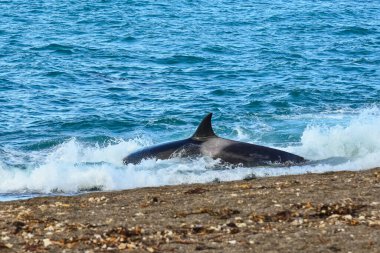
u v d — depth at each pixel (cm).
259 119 9100
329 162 7006
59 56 13750
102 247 4006
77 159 7238
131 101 10200
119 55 13950
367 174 6141
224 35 16750
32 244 4084
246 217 4575
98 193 5778
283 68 12769
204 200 5125
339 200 4922
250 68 12750
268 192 5331
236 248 3938
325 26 18375
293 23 18800
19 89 10850
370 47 15225
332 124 8694
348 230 4194
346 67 12912
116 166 6862
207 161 6862
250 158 6912
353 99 10256
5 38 15725
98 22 18525
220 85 11312
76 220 4650
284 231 4222
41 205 5247
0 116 9225
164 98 10388
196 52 14400
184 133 8619
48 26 17700
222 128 8600
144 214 4747
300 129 8506
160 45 15250
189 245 4006
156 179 6394
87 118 9119
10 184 6338
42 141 7975
